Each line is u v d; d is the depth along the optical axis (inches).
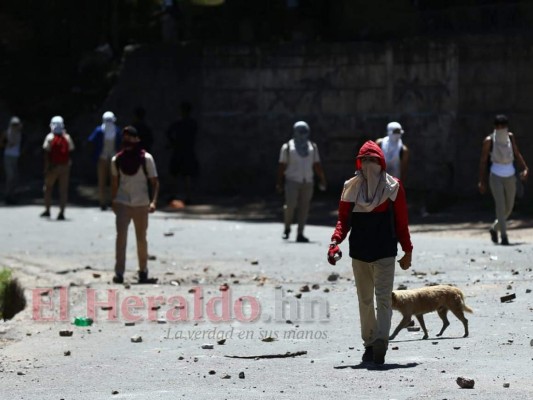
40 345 1220.5
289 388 890.1
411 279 1577.3
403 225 993.5
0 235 2324.1
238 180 3432.6
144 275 1710.1
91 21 4173.2
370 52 3233.3
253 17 3772.1
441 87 3110.2
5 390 951.6
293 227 2507.4
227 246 2097.7
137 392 906.1
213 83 3476.9
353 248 996.6
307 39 3506.4
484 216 2674.7
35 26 4205.2
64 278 1750.7
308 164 2148.1
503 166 1950.1
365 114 3248.0
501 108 3024.1
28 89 4035.4
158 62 3563.0
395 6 3415.4
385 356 1034.1
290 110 3368.6
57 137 2664.9
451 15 3253.0
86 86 4010.8
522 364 957.2
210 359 1075.3
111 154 2883.9
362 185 995.3
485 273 1614.2
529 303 1330.0
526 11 3105.3
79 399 882.8
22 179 3617.1
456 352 1034.1
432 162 3117.6
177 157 3193.9
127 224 1694.1
